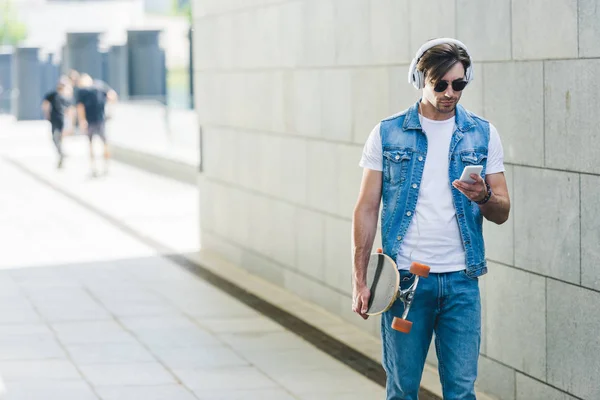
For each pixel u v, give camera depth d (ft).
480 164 24.68
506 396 32.91
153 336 42.55
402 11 38.09
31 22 253.24
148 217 78.84
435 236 24.43
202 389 35.29
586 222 28.68
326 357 39.19
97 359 39.14
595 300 28.53
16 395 34.60
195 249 63.62
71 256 62.03
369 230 25.14
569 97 29.12
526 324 31.63
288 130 49.34
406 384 24.86
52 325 44.57
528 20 30.68
